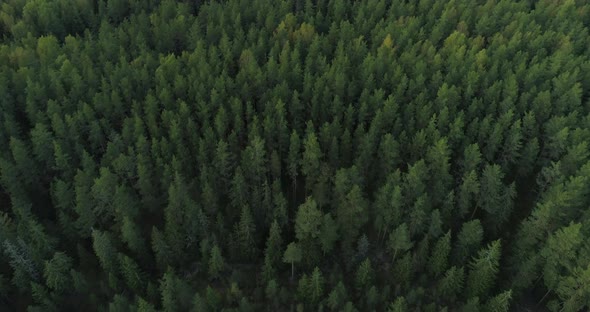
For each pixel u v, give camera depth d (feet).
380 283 197.57
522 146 243.19
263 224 214.07
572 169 217.77
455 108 254.68
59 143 234.38
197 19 341.41
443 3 367.04
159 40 324.19
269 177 245.24
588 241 168.45
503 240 214.69
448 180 212.43
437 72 272.10
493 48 313.12
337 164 236.43
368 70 278.26
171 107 262.47
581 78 279.08
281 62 288.51
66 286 181.27
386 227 205.05
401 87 264.93
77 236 206.49
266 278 190.08
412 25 327.47
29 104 251.39
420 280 190.60
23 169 222.28
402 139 236.02
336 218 208.44
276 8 362.74
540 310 191.83
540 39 308.81
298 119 261.03
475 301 167.84
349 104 258.98
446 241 181.47
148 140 251.60
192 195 223.92
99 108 258.16
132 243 187.73
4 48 304.30
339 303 176.76
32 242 188.34
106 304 185.57
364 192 224.74
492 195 203.10
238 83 276.41
